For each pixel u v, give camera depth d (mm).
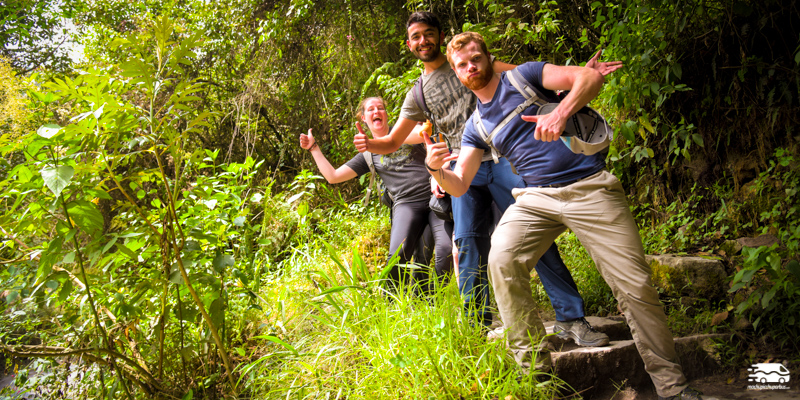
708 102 4270
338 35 7988
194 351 2768
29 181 2229
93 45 10766
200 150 2648
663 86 3986
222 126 9156
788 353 2900
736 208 4152
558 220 2416
